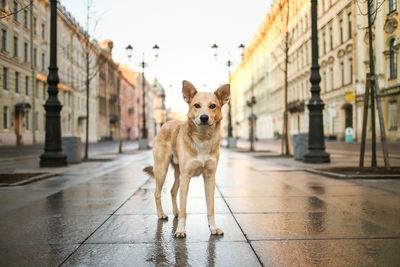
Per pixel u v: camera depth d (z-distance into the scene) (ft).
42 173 33.37
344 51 107.65
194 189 25.14
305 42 139.13
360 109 100.01
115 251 11.71
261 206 18.47
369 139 95.30
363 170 31.89
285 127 60.03
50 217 16.43
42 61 133.59
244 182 27.81
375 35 88.17
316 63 43.45
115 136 263.08
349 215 16.25
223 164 45.34
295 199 20.33
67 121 159.22
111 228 14.52
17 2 37.47
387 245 11.95
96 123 209.97
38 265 10.48
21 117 115.96
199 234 13.60
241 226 14.56
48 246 12.22
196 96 13.26
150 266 10.39
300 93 153.69
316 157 42.93
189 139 13.43
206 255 11.25
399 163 40.45
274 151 79.20
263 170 37.22
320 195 21.53
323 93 130.31
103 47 217.56
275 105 199.11
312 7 42.96
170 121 16.35
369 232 13.48
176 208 16.78
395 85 82.07
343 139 113.80
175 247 12.08
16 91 112.88
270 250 11.61
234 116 342.44
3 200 20.71
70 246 12.22
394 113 86.17
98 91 213.05
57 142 41.88
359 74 98.84
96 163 49.29
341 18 110.32
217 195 21.88
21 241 12.78
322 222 15.03
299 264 10.37
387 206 18.17
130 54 91.20
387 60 85.81
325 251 11.44
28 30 119.24
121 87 281.13
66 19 154.40
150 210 18.02
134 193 23.27
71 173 35.83
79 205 19.25
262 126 232.53
